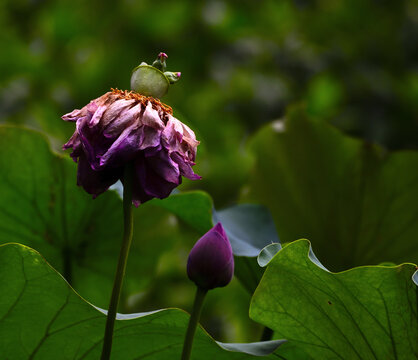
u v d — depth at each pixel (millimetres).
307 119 2076
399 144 4066
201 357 1588
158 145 1422
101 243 1937
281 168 2086
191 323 1430
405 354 1539
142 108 1444
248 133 4047
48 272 1481
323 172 2064
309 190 2070
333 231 2057
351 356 1562
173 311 1502
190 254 1430
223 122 4070
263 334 1749
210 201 1753
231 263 1432
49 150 1861
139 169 1425
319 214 2062
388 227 2029
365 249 2035
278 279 1522
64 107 4051
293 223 2076
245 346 1555
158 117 1433
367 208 2043
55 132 4012
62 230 1911
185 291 3127
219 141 3965
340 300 1520
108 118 1428
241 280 1807
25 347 1562
